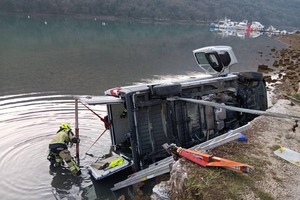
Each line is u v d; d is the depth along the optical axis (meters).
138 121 6.96
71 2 86.56
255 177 5.22
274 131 7.23
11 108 11.37
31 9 77.88
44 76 16.88
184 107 7.61
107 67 20.39
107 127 8.21
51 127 9.80
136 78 17.53
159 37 46.28
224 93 8.66
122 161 7.32
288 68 21.14
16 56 22.20
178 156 5.93
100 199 6.61
